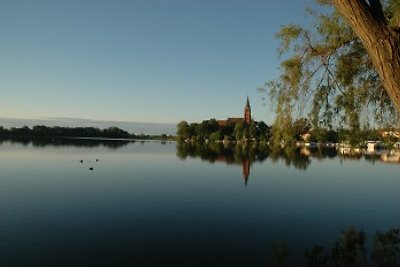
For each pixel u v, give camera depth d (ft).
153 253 79.61
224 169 255.09
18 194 140.67
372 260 77.56
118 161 309.22
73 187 161.89
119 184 175.42
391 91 11.91
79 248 81.30
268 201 139.03
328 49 29.53
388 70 11.78
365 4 12.24
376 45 11.98
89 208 119.75
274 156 395.75
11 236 87.97
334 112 32.89
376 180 207.41
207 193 154.40
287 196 150.41
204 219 109.29
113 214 112.57
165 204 129.49
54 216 108.17
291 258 78.38
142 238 89.71
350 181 200.85
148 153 426.10
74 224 100.07
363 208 128.26
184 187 169.78
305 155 415.85
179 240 88.74
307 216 115.55
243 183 186.80
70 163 279.69
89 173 216.33
